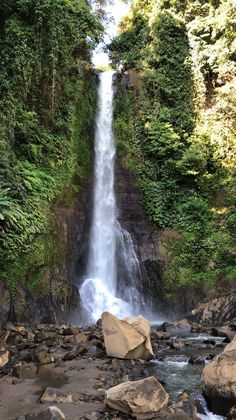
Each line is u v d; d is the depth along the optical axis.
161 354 9.52
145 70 24.30
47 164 16.56
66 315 14.34
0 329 11.10
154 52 24.62
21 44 15.34
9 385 6.93
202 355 9.32
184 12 25.09
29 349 9.23
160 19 24.89
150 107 23.55
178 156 22.19
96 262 18.50
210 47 23.16
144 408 5.46
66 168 17.81
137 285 18.92
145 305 18.53
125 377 7.34
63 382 7.14
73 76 19.72
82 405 5.98
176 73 24.28
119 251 19.59
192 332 13.09
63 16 16.64
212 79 23.53
